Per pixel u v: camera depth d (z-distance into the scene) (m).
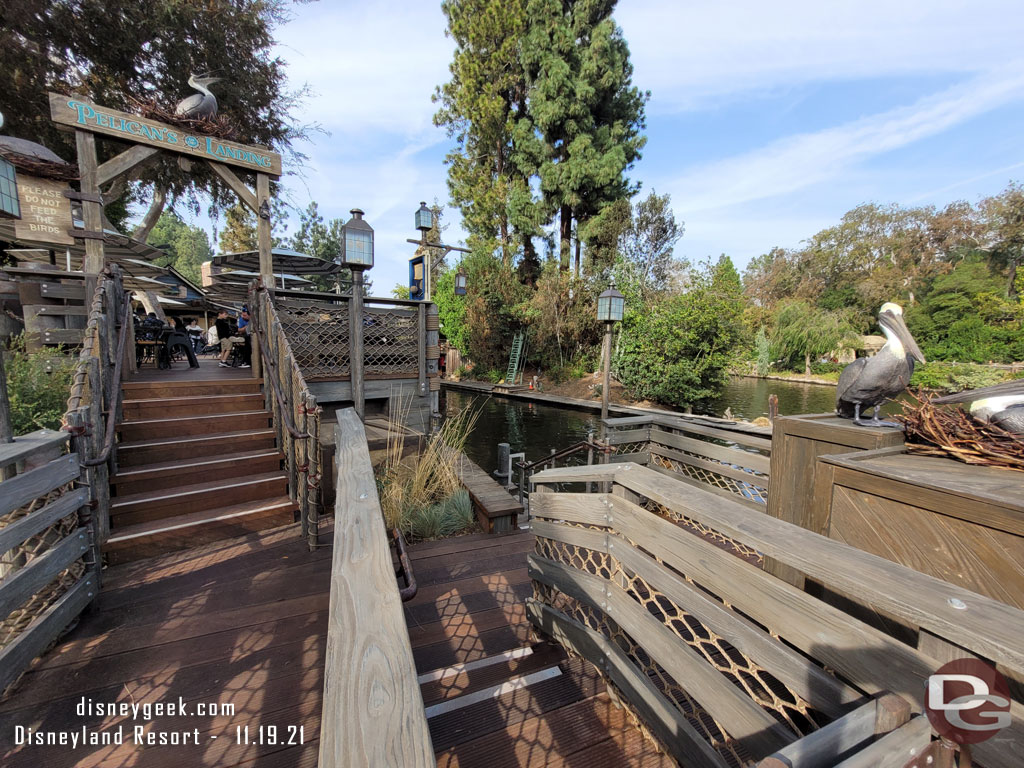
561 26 15.70
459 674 1.73
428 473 3.64
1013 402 1.20
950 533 0.94
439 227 18.58
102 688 1.57
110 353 3.21
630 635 1.36
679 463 3.41
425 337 4.66
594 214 17.06
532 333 16.14
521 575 2.53
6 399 1.56
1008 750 0.59
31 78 7.11
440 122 19.16
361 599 0.86
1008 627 0.56
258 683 1.62
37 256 6.13
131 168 3.90
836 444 1.41
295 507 2.95
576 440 9.10
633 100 16.95
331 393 4.13
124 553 2.42
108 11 7.11
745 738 0.96
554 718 1.51
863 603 1.09
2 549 1.37
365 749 0.54
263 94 8.80
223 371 5.13
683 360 10.96
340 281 11.10
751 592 0.95
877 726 0.64
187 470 2.95
